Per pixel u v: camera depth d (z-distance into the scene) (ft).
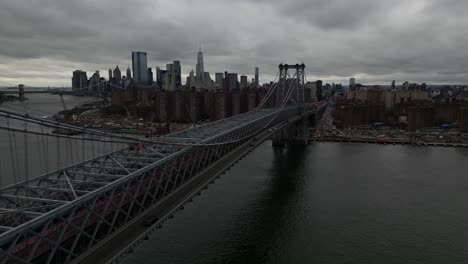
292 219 186.60
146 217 110.32
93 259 85.87
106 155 130.82
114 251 89.71
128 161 128.06
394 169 301.63
